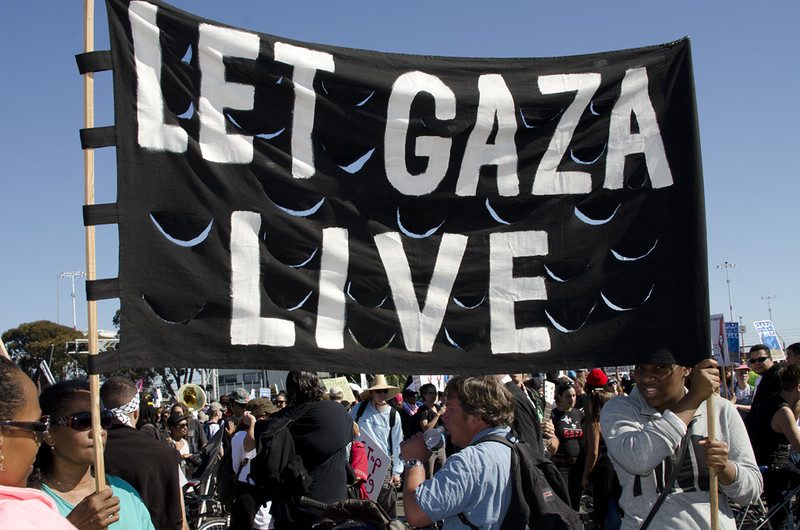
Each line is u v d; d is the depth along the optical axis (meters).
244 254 3.74
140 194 3.56
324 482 5.71
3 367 2.40
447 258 4.04
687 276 4.08
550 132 4.20
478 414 3.60
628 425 3.80
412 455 3.84
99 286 3.44
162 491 4.14
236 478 6.96
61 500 3.37
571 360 4.05
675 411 3.66
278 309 3.77
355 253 3.93
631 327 4.07
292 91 3.90
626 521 3.80
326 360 3.81
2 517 2.00
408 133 4.06
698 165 4.15
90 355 3.33
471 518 3.42
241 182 3.78
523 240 4.12
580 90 4.22
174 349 3.55
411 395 13.90
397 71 4.08
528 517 3.38
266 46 3.87
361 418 9.38
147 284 3.54
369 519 4.31
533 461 3.53
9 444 2.35
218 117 3.76
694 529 3.65
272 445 5.61
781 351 16.52
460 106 4.12
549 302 4.10
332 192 3.93
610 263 4.14
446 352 3.99
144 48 3.64
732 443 3.84
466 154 4.12
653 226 4.15
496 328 4.05
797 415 7.01
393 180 4.02
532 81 4.20
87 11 3.45
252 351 3.70
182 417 13.39
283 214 3.83
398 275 3.98
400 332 3.96
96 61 3.48
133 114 3.58
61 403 3.38
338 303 3.88
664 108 4.23
